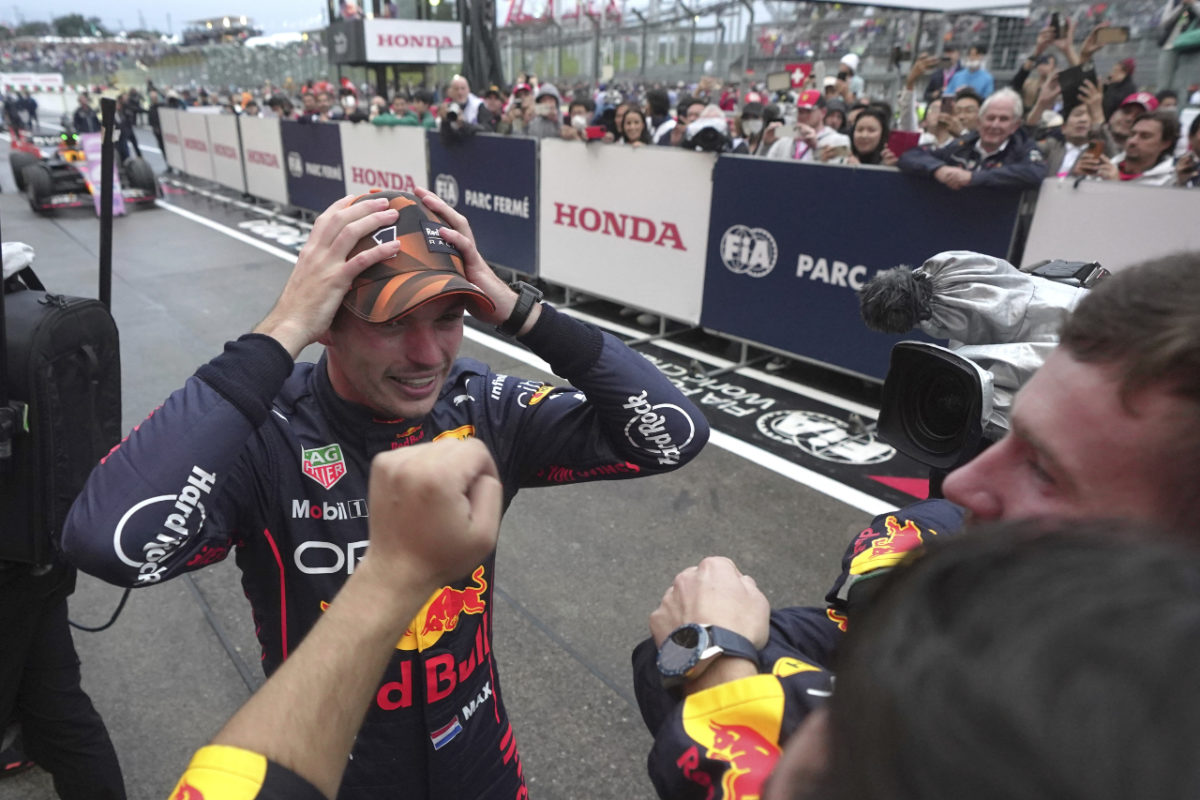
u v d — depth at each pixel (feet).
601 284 19.60
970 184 11.97
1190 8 20.03
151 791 6.72
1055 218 11.60
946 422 3.10
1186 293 1.41
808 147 18.71
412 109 32.09
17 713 5.49
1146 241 10.81
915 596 1.02
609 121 23.12
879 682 0.94
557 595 9.28
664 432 4.01
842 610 2.89
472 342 18.40
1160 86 21.09
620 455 4.19
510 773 4.34
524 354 17.70
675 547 10.25
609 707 7.63
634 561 9.94
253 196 38.19
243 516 3.63
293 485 3.61
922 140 18.12
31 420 4.71
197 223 33.22
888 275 3.52
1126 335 1.44
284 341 3.21
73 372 5.06
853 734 0.96
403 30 54.90
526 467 4.29
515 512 11.07
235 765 1.64
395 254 3.26
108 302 5.82
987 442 2.90
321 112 35.12
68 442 4.99
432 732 3.76
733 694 2.15
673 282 17.69
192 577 9.62
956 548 1.07
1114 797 0.71
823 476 12.11
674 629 2.54
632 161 17.74
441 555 1.77
